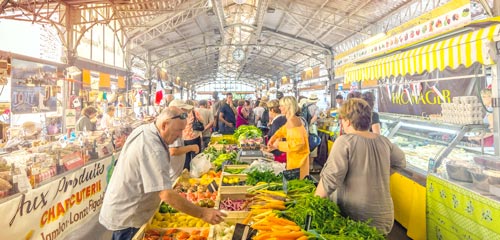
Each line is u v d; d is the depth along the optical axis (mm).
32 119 5191
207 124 7121
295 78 24047
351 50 10195
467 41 2990
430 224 3420
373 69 5133
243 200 3014
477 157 3021
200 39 16609
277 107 5164
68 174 3781
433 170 3496
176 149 3699
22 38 5223
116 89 9352
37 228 3146
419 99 6664
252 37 16453
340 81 11953
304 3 10023
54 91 5559
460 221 2879
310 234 1859
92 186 4449
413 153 4430
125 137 6266
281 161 4711
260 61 25172
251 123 12383
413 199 3791
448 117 4141
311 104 8133
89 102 7176
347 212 2211
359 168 2158
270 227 2002
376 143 2219
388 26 9188
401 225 4238
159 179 1954
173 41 15008
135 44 12414
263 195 2740
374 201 2152
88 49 7711
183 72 28938
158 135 2062
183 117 2092
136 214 2135
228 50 21734
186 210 1988
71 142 4359
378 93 8586
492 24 2996
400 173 4133
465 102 3793
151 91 14625
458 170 3041
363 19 9875
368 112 2266
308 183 2781
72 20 5957
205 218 2037
